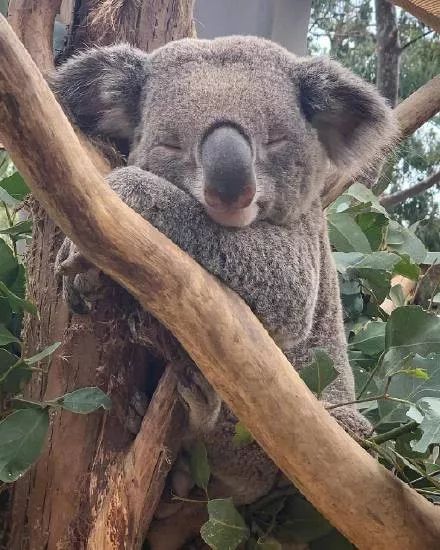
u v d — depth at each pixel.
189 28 2.61
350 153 2.60
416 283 3.99
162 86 2.29
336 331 2.77
